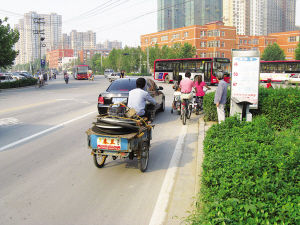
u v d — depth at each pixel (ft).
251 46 357.41
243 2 541.75
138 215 13.08
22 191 15.65
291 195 10.25
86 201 14.49
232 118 22.09
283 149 15.39
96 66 476.13
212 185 11.85
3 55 101.71
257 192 10.24
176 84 42.11
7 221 12.57
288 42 356.79
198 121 36.14
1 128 32.09
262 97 29.94
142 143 18.35
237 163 12.67
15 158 21.34
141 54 308.40
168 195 15.10
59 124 33.96
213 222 8.51
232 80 28.73
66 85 119.65
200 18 552.41
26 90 95.20
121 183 16.78
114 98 32.71
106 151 17.79
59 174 18.17
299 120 26.14
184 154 22.40
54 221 12.59
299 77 111.86
